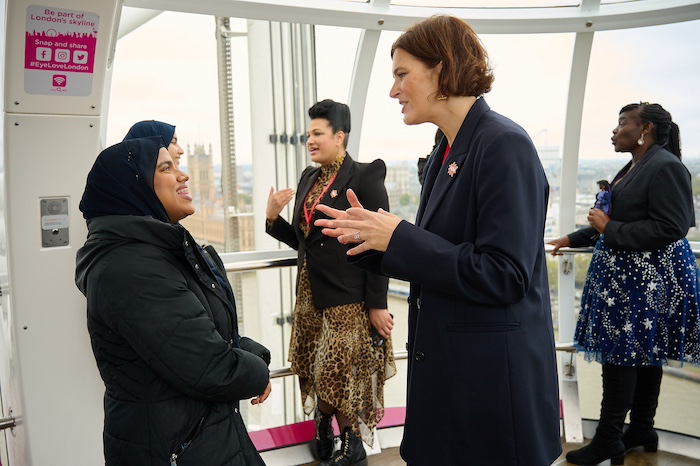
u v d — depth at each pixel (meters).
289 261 2.89
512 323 1.48
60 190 2.24
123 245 1.43
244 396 1.47
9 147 2.12
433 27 1.50
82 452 2.43
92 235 1.47
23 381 2.29
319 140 2.59
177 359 1.36
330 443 2.89
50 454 2.37
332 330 2.59
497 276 1.38
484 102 1.58
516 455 1.47
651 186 2.60
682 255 2.66
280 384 5.11
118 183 1.48
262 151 4.76
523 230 1.40
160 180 1.54
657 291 2.63
